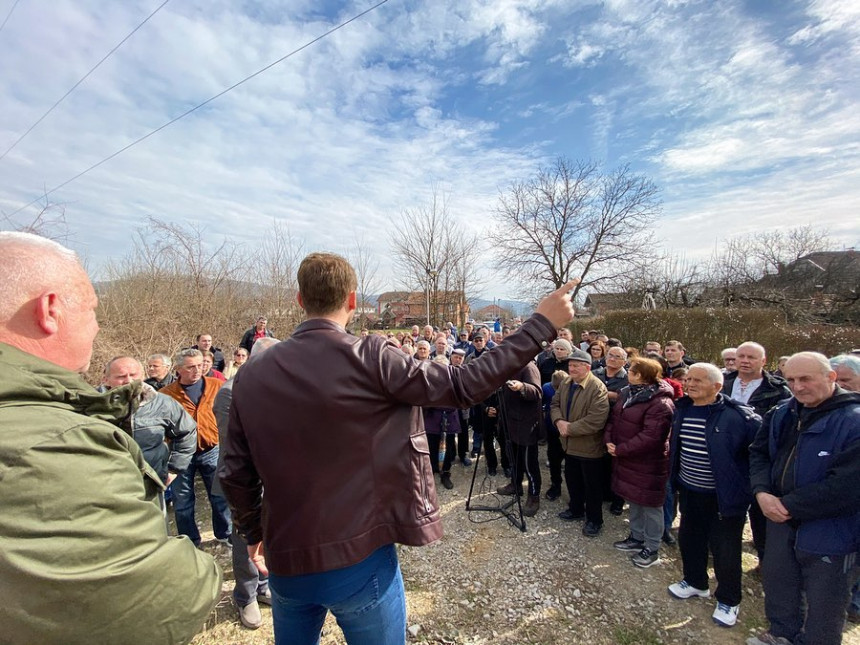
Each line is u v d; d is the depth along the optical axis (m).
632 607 2.78
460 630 2.57
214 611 2.64
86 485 0.65
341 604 1.13
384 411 1.11
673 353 5.00
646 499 3.18
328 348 1.11
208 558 0.85
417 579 3.07
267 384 1.10
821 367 2.17
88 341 0.89
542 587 2.97
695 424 2.79
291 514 1.08
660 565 3.25
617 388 4.39
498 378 1.04
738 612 2.71
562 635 2.53
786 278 18.62
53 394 0.72
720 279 19.48
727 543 2.60
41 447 0.63
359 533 1.08
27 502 0.60
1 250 0.78
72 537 0.62
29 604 0.58
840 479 2.00
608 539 3.63
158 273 9.47
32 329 0.77
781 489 2.26
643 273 21.89
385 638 1.19
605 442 3.50
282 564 1.10
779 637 2.29
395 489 1.13
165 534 0.77
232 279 10.84
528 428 3.96
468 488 4.70
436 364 1.11
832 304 15.60
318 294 1.19
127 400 0.85
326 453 1.06
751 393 3.61
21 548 0.58
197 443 3.33
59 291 0.81
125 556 0.66
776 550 2.29
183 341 9.09
